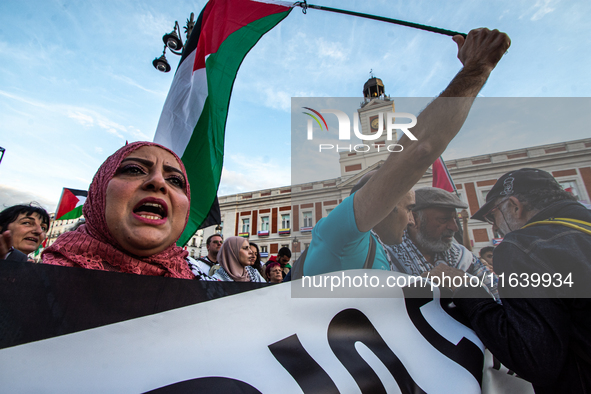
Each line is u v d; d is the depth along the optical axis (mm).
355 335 811
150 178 810
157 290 675
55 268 597
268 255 20938
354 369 752
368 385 736
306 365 723
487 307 813
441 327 890
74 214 4270
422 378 790
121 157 822
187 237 1754
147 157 848
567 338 693
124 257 757
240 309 748
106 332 588
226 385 629
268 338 731
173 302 681
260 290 795
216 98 1995
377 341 816
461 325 913
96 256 739
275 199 22375
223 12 2111
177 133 1968
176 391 585
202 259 2930
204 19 2154
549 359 674
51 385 513
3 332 516
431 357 832
